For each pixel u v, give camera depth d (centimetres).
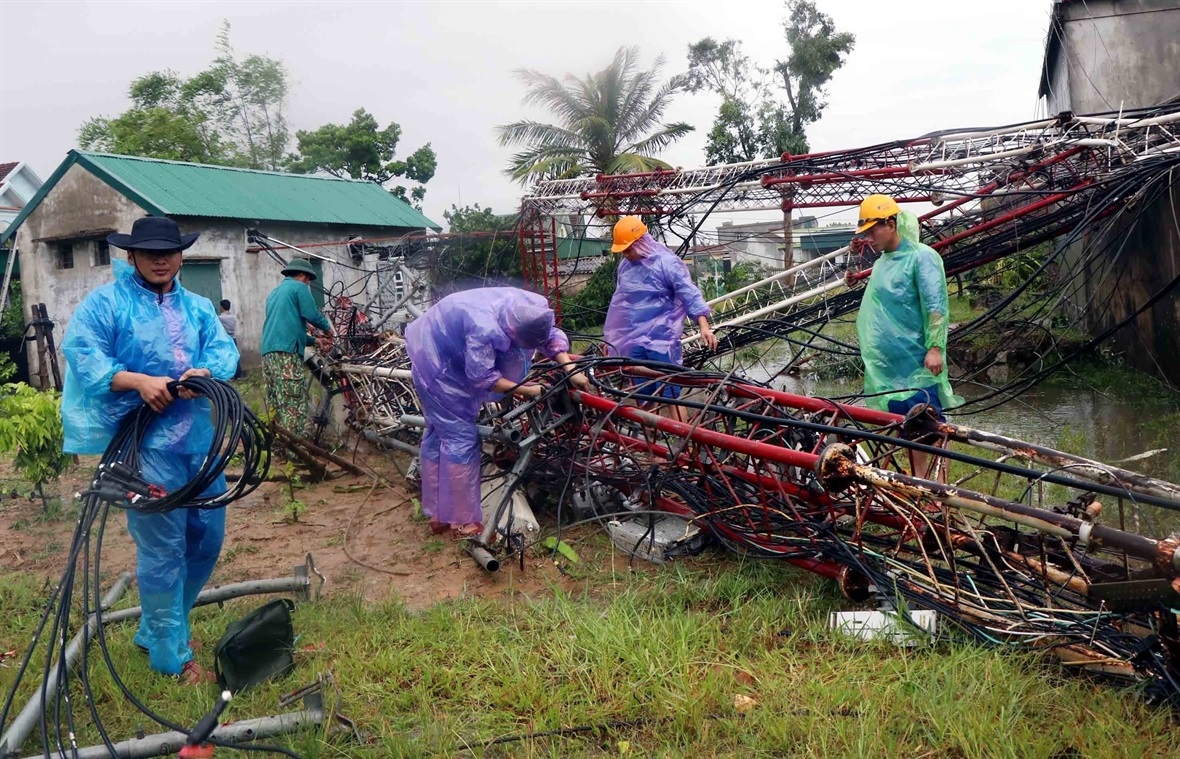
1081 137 951
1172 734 310
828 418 509
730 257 2616
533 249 1677
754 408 530
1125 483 377
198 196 1844
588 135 2733
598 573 521
